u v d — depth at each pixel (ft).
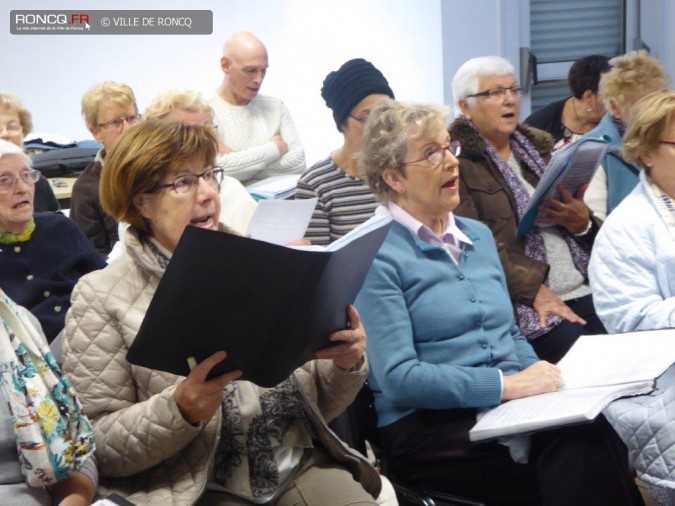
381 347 6.84
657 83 10.47
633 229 7.90
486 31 15.78
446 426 6.91
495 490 6.86
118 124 11.22
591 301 9.36
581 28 16.53
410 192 7.23
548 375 6.82
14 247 8.27
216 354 5.01
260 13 16.51
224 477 5.85
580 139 8.84
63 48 16.48
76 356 5.67
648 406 6.73
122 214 5.85
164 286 4.66
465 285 7.21
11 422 5.11
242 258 4.58
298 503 5.77
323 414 6.17
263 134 13.91
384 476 7.14
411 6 15.88
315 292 4.86
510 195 9.43
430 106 7.27
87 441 5.22
